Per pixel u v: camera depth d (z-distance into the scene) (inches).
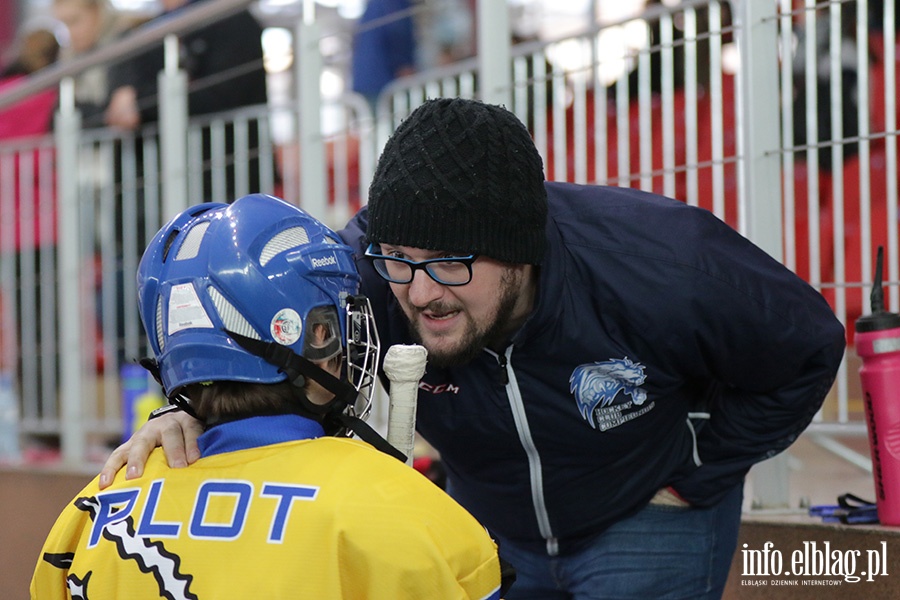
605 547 140.9
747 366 129.0
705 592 143.6
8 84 397.4
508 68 198.5
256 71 306.7
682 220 127.6
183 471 102.9
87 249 275.9
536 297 123.4
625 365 127.3
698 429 140.0
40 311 286.8
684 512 141.2
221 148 252.2
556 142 201.3
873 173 196.7
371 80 411.5
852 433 190.7
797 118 195.6
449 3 422.3
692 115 184.7
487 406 130.5
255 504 98.0
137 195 268.8
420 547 94.0
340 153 246.7
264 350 100.1
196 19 247.6
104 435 297.6
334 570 94.0
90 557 102.3
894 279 180.2
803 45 195.3
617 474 135.6
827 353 128.6
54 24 470.0
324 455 99.9
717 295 123.3
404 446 112.0
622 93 193.8
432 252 114.0
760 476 170.9
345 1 434.0
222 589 95.5
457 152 112.7
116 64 323.0
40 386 288.4
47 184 285.3
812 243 179.5
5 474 272.5
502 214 113.4
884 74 190.1
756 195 167.3
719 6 180.4
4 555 271.1
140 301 107.0
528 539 144.9
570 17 417.1
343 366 108.5
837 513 158.1
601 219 128.9
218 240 102.0
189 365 101.2
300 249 103.5
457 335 117.7
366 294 130.7
